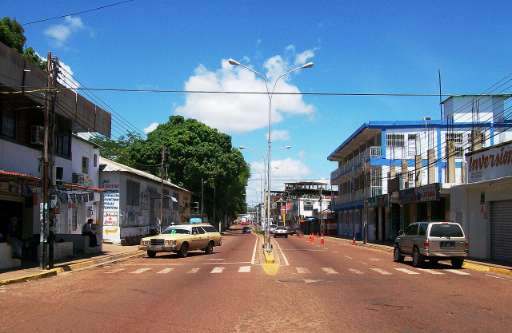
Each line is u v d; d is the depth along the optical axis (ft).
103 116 94.73
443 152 164.35
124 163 228.43
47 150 64.85
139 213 146.41
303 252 111.24
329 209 308.19
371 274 63.10
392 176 162.40
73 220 104.12
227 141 228.84
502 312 35.88
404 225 155.43
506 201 82.89
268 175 112.06
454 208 97.86
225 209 293.43
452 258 73.26
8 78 64.34
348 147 220.43
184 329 29.89
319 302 40.09
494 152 85.30
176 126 225.76
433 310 36.63
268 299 41.65
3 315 34.60
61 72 69.26
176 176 219.61
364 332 29.14
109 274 63.41
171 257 94.99
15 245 69.97
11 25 87.35
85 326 30.78
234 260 86.02
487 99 162.71
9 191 69.67
